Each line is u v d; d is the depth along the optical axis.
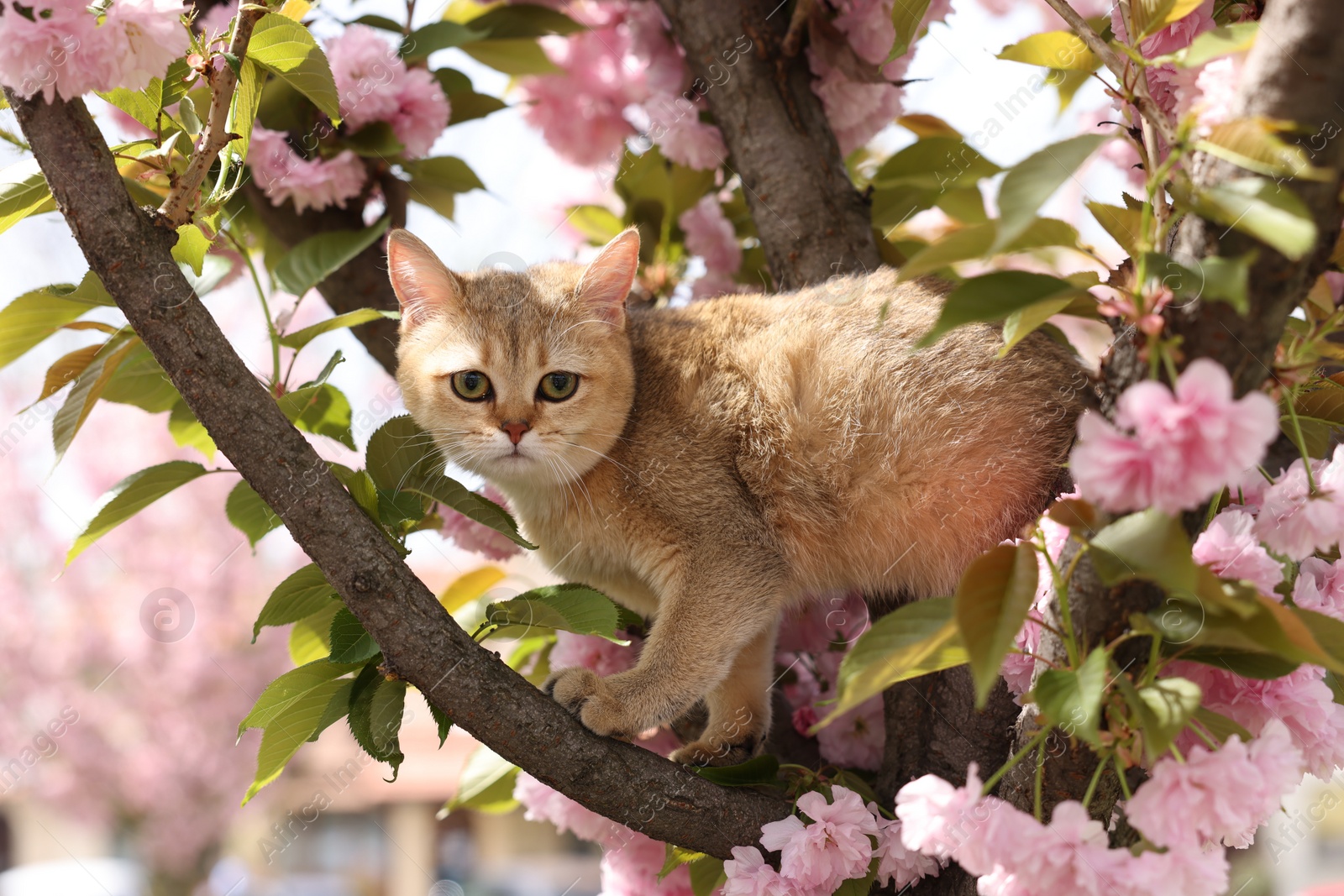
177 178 1.54
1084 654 1.29
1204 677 1.39
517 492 2.30
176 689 6.89
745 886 1.60
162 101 1.76
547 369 2.16
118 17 1.41
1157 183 1.16
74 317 1.94
